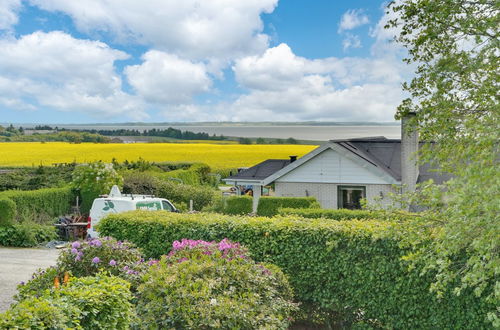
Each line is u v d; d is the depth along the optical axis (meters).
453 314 7.11
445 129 7.74
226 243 7.74
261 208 20.30
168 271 6.46
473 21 7.23
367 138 26.62
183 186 27.11
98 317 5.03
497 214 4.89
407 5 8.78
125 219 10.52
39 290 6.42
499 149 5.50
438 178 20.48
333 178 21.69
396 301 7.62
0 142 69.19
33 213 20.12
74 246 7.62
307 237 8.36
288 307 7.08
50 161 45.69
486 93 7.49
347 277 8.01
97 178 22.64
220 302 5.93
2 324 3.95
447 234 5.37
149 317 5.81
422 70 8.83
